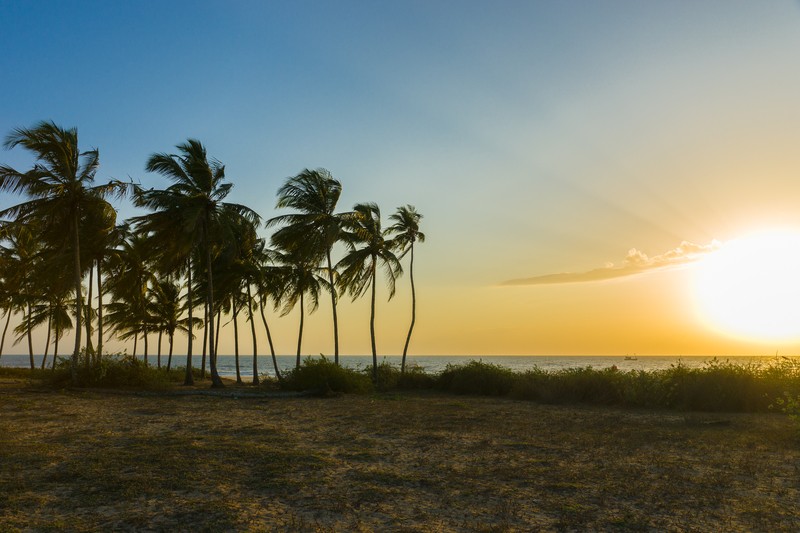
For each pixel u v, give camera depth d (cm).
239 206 2662
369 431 1309
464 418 1578
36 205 2264
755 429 1345
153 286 3609
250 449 1022
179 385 2970
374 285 3175
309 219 2825
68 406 1767
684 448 1082
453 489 753
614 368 2319
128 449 1012
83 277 3175
